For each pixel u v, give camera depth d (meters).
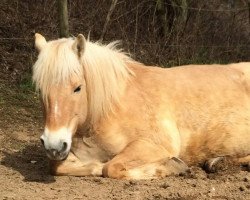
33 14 9.12
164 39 9.89
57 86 4.47
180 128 5.11
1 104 7.46
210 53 10.43
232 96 5.37
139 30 9.96
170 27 10.21
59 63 4.47
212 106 5.24
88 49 4.83
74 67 4.52
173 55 9.81
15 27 9.02
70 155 4.98
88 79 4.75
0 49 8.82
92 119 4.81
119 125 4.88
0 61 8.65
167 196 4.26
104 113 4.85
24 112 7.39
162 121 4.97
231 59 10.86
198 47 10.26
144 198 4.20
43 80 4.49
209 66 5.62
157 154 4.83
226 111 5.28
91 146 4.93
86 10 9.66
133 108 4.94
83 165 4.92
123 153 4.79
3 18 9.08
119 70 5.05
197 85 5.30
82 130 4.84
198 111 5.18
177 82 5.26
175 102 5.14
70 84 4.50
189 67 5.52
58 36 9.02
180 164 4.88
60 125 4.39
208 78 5.41
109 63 4.94
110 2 9.78
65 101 4.46
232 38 11.21
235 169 5.18
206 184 4.63
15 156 5.79
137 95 5.02
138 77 5.21
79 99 4.60
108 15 9.16
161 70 5.38
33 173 5.04
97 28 9.65
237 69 5.69
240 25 11.60
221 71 5.56
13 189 4.44
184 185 4.58
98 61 4.83
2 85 8.08
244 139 5.31
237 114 5.32
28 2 9.22
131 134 4.88
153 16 9.97
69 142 4.43
